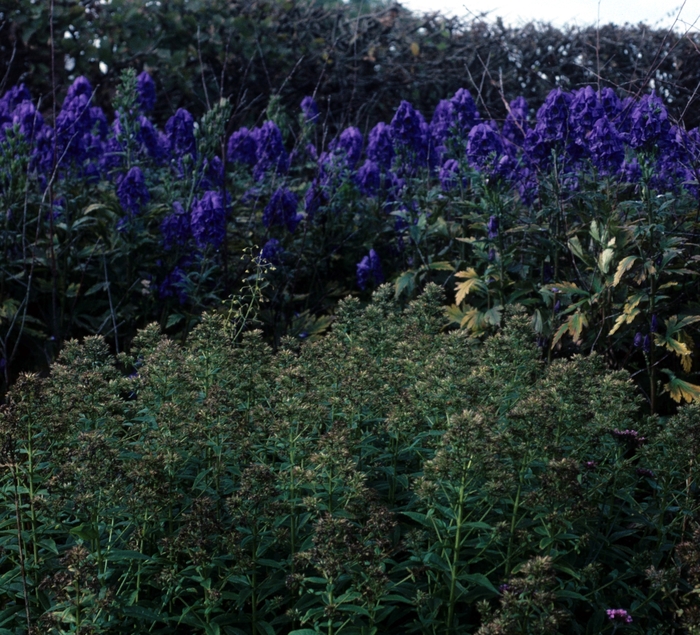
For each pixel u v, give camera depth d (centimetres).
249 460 358
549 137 564
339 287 739
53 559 329
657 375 529
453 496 322
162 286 643
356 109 1130
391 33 1191
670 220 548
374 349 433
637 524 357
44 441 352
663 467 348
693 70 967
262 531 325
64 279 635
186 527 306
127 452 351
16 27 1056
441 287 454
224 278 641
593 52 1066
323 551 287
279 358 392
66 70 1104
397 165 745
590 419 358
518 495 317
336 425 341
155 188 726
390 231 734
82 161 705
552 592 292
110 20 1116
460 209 657
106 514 318
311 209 725
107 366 384
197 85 1133
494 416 331
